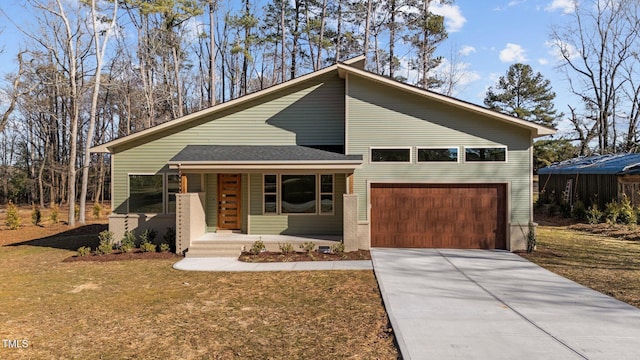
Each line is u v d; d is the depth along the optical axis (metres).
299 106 13.93
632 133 29.78
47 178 40.94
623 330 5.81
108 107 38.78
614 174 18.42
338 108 13.85
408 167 12.84
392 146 12.86
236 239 12.57
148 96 29.48
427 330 5.83
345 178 13.41
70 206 20.77
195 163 11.98
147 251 12.41
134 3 23.56
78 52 23.23
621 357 4.90
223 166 12.02
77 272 10.02
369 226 12.75
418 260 11.07
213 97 29.95
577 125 32.91
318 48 29.97
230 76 35.25
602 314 6.54
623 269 9.93
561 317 6.40
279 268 10.24
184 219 12.09
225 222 14.13
